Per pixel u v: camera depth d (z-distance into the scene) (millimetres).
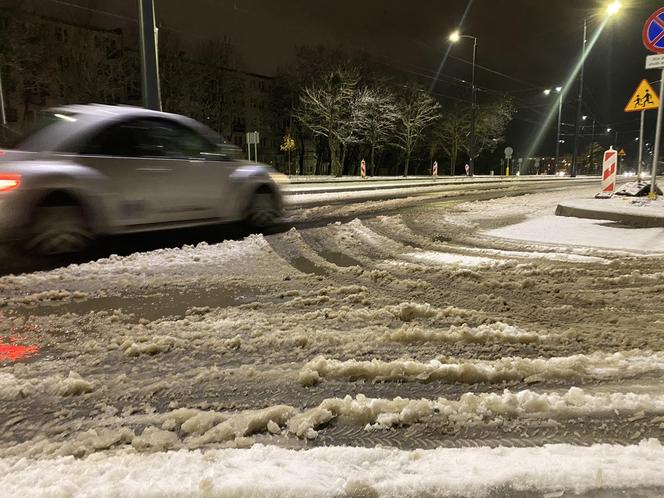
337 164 41781
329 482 1594
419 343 2936
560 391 2344
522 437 1927
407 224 8172
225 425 1971
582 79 40906
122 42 34719
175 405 2186
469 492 1556
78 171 4730
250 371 2516
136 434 1942
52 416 2076
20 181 4324
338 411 2111
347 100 40969
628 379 2459
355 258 5457
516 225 8062
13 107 33625
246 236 6723
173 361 2637
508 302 3826
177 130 5906
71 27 32438
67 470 1648
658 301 3871
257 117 52469
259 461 1713
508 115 54750
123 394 2271
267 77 53969
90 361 2623
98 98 32781
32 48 28781
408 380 2443
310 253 5672
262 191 7148
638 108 11336
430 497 1534
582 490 1566
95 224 4895
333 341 2938
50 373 2477
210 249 5578
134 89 35781
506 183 26438
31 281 4105
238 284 4230
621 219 8164
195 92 38406
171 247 5777
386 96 44125
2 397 2217
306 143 58312
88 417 2072
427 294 4023
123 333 3027
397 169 59844
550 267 5055
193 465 1680
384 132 46781
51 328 3107
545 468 1668
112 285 4078
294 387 2369
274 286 4195
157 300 3729
